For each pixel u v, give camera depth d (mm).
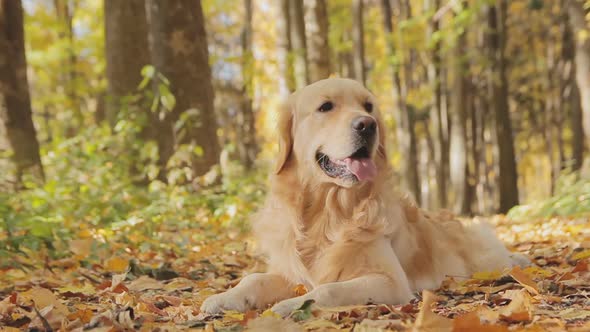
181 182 10156
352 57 30859
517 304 3088
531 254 6324
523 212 13742
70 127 19312
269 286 4137
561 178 14016
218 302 3836
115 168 9789
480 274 4480
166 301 4137
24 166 10250
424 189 33469
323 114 4324
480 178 30891
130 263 5594
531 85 30062
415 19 21750
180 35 10781
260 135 32219
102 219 7891
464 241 5309
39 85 29469
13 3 10672
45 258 5711
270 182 4668
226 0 28953
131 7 13398
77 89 23422
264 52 31688
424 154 33531
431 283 4668
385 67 28109
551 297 3619
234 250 6992
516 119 34156
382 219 4160
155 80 10844
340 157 4098
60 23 22734
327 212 4227
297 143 4457
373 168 4117
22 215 6457
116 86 13320
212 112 11102
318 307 3387
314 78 15258
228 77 32500
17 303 3850
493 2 18781
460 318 2645
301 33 15383
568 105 29625
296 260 4234
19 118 10586
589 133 13828
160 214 8453
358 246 4059
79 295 4457
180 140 10758
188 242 7199
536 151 35750
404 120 24953
